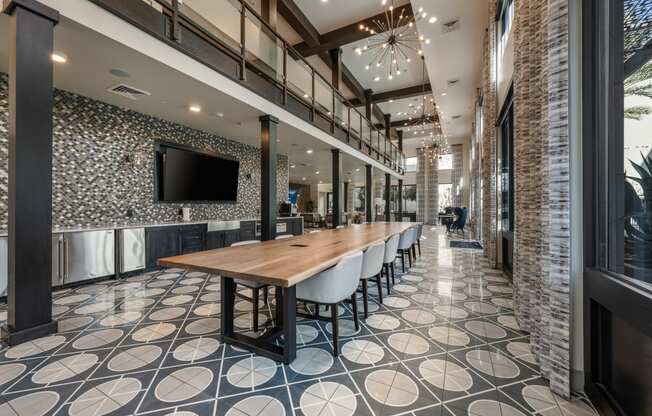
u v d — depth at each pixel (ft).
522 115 8.16
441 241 28.63
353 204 61.77
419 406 5.05
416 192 52.47
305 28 20.27
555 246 5.42
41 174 7.22
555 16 5.38
